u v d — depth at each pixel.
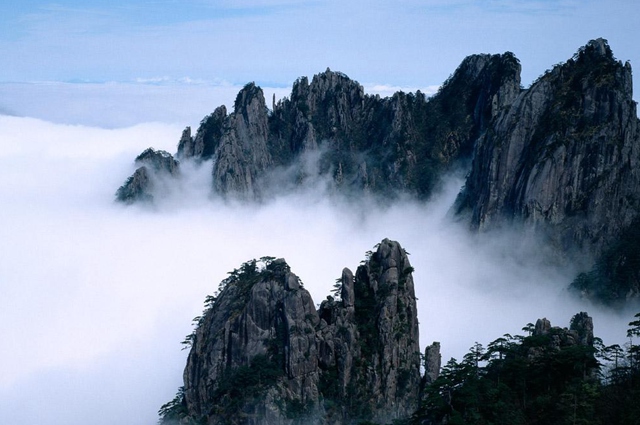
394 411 138.88
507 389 114.69
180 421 145.00
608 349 119.00
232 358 146.88
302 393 138.88
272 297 147.38
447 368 122.12
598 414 107.12
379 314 146.12
